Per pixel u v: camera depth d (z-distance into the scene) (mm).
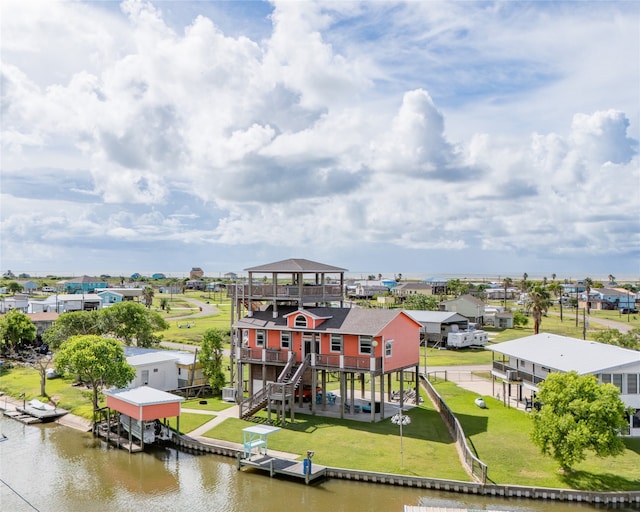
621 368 39781
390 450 38406
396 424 44656
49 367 69938
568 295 190625
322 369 47750
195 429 43844
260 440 38750
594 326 113438
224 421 46031
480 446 38750
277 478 35125
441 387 59438
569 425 32062
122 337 78188
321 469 34719
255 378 53719
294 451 38469
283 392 44688
